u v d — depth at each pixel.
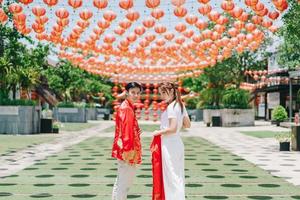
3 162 11.89
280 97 46.47
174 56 16.36
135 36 13.16
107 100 60.78
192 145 17.92
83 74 50.41
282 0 8.92
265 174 9.88
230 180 9.02
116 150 6.16
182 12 10.09
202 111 51.53
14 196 7.28
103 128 33.22
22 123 25.05
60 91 48.44
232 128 33.28
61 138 21.78
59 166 11.05
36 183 8.55
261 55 38.16
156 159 6.06
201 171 10.31
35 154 14.02
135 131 6.19
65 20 10.76
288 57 25.69
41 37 11.94
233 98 36.31
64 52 17.97
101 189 7.91
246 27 12.17
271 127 34.50
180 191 5.92
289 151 15.29
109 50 14.55
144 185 8.34
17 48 25.17
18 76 25.27
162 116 6.18
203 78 44.19
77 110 45.38
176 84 6.16
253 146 17.41
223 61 38.62
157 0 9.61
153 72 24.78
